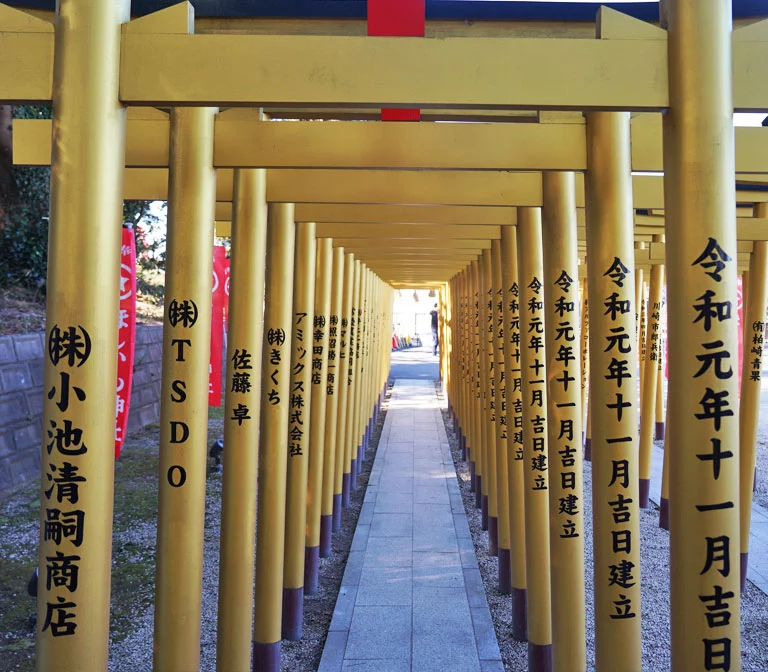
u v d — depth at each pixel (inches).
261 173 148.9
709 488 83.1
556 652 138.6
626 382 110.0
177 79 85.4
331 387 265.7
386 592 219.3
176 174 117.4
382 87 86.8
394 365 1053.2
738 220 198.8
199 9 132.9
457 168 118.7
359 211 182.4
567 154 117.0
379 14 109.0
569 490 138.6
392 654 179.0
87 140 82.3
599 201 111.7
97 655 84.4
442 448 456.8
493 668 172.2
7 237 392.2
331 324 265.9
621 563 110.1
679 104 84.4
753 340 219.8
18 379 311.1
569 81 86.4
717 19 83.4
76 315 82.0
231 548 146.7
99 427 83.5
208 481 335.6
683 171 83.9
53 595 82.8
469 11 135.3
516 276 194.7
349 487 343.9
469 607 207.9
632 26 86.0
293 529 196.1
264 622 171.2
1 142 387.9
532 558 166.4
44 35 84.7
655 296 326.3
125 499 297.4
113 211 84.0
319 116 149.3
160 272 635.5
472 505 340.2
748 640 190.2
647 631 195.2
